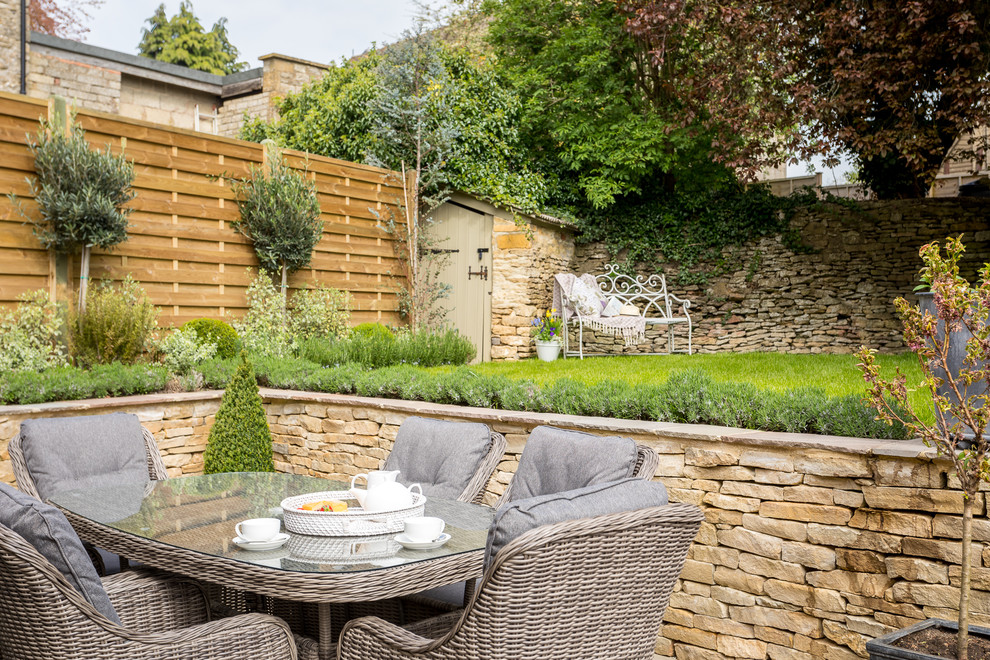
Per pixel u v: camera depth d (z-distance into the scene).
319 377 5.89
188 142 7.88
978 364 2.94
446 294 10.81
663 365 7.98
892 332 9.96
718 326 11.05
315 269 9.09
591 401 4.33
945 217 9.79
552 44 11.89
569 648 2.08
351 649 2.37
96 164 6.80
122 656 2.13
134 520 2.97
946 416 3.22
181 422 5.88
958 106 7.64
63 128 6.87
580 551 2.02
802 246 10.48
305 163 8.98
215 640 2.29
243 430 5.20
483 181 10.56
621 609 2.18
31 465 3.70
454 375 5.21
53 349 6.44
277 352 7.47
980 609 2.85
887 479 3.06
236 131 15.79
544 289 10.92
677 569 2.32
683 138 10.78
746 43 8.60
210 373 6.39
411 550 2.57
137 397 5.70
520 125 11.95
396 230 10.06
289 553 2.52
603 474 3.01
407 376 5.46
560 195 11.81
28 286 6.68
